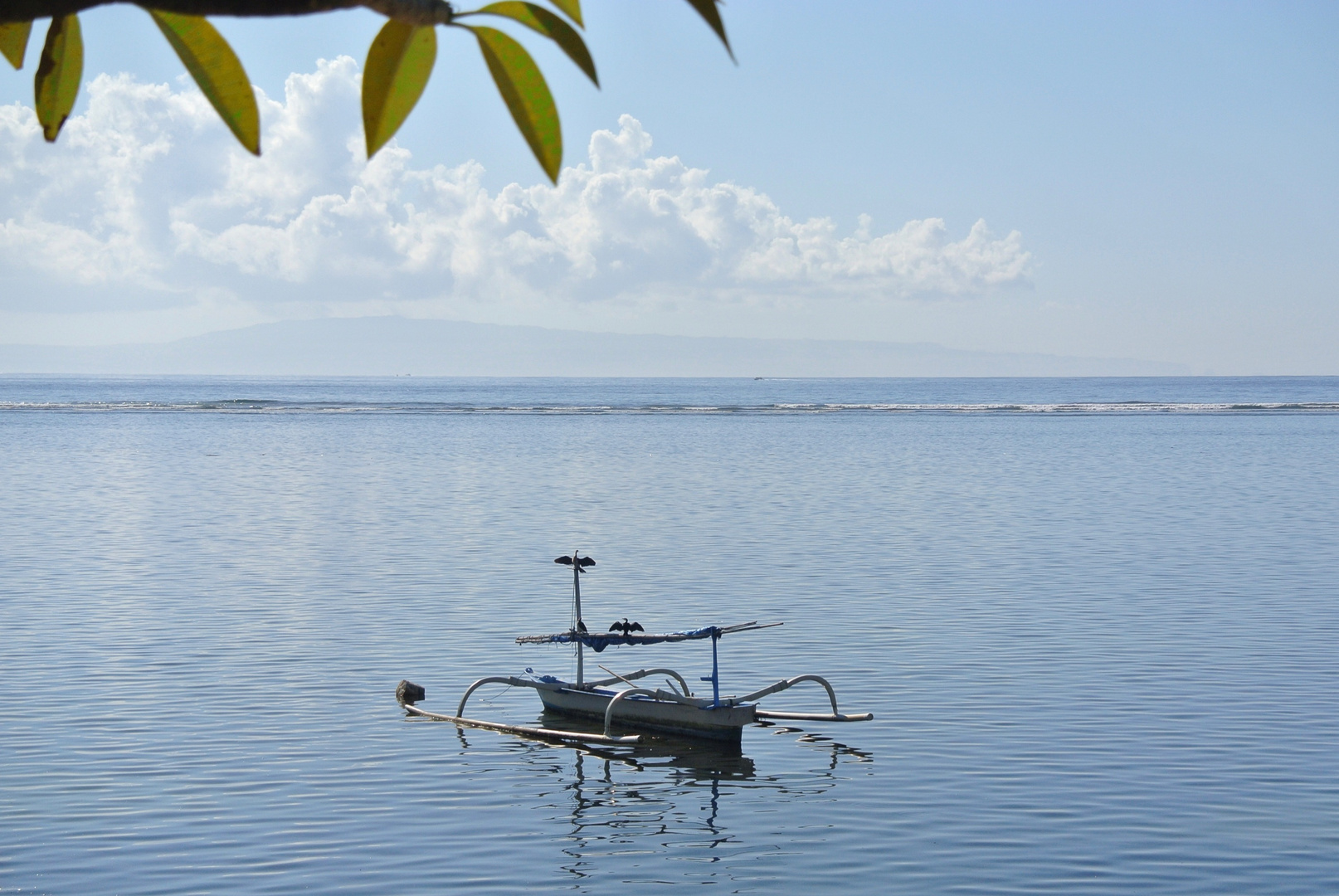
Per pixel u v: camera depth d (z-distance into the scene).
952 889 11.54
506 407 142.12
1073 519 39.94
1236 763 15.00
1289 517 40.22
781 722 17.56
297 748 16.05
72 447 74.19
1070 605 25.17
